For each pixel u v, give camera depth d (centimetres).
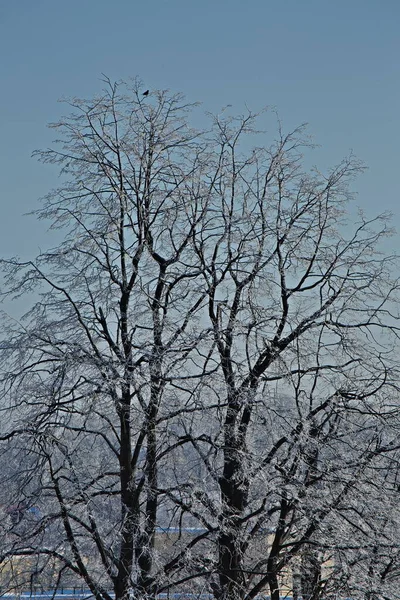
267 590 3322
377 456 3303
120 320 3088
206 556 2998
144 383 2911
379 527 3200
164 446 3097
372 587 3027
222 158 3444
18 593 2919
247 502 3209
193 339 3047
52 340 3098
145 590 2792
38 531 2883
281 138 3509
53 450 2920
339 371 3275
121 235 3189
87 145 3275
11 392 3045
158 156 3256
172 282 3225
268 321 3272
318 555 3212
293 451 3084
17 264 3228
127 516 2900
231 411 3052
